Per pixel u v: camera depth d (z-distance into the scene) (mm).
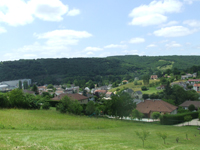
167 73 160125
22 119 23938
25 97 47875
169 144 17641
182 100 80875
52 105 60188
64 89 150625
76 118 34406
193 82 122250
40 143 11430
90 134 18484
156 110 54500
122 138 17844
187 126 37844
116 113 41188
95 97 106125
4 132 14594
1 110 35594
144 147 14555
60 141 12703
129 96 42344
